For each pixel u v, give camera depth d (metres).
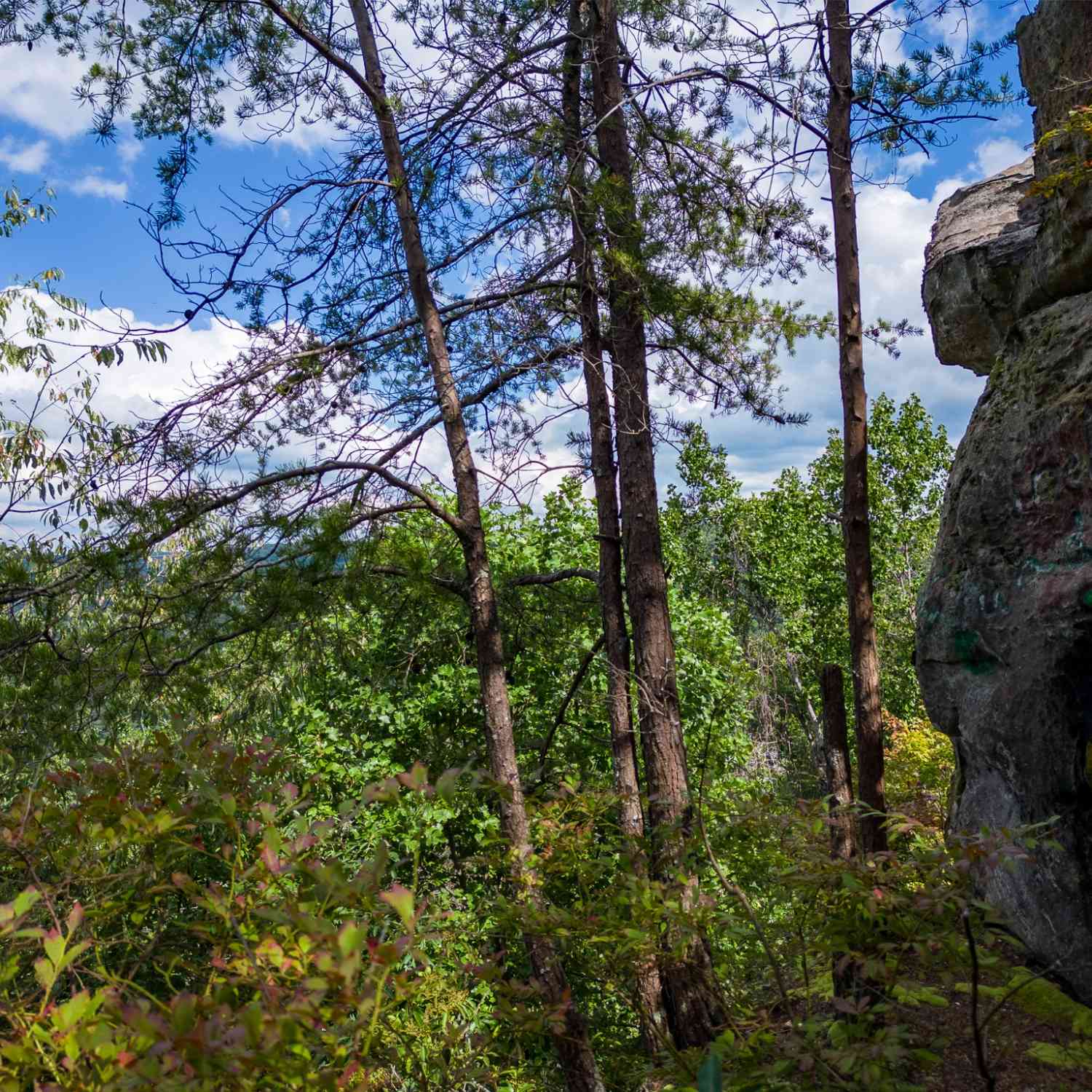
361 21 6.40
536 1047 7.07
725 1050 2.84
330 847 6.55
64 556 5.82
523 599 8.70
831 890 3.01
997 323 5.27
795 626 24.33
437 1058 3.19
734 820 4.05
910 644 24.52
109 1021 1.61
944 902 2.58
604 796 4.66
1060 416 3.89
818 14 5.33
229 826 2.28
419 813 7.86
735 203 6.71
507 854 4.68
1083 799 3.76
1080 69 4.20
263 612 5.98
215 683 6.36
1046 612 3.80
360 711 10.10
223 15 6.19
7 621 5.80
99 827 2.28
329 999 1.71
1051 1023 3.54
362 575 6.20
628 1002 5.66
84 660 5.93
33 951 2.20
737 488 24.39
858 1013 2.60
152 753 2.75
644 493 6.66
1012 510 4.17
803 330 6.66
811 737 21.75
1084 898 3.72
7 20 5.67
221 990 1.67
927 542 25.47
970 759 4.55
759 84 6.26
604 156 6.73
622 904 3.83
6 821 2.35
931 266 5.75
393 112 6.31
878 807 4.61
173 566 6.06
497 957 3.66
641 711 6.54
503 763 6.39
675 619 11.76
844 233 5.14
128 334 5.75
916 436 25.11
